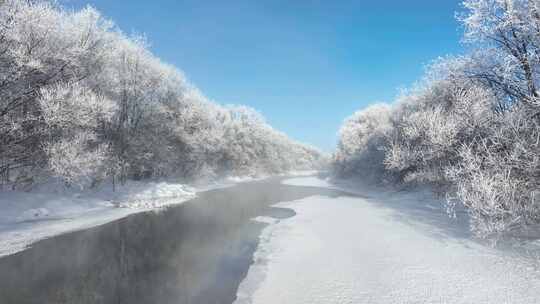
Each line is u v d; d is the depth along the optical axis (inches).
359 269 317.7
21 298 281.1
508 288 252.1
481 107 442.3
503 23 384.8
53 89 567.5
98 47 759.7
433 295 250.4
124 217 641.6
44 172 628.4
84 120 611.2
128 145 970.7
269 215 687.7
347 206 766.5
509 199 338.6
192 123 1328.7
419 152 636.7
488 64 470.0
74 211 653.9
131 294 291.0
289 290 280.5
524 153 354.3
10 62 531.8
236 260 384.5
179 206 827.4
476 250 346.6
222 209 776.3
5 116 523.8
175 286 310.3
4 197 580.4
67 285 311.7
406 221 534.3
